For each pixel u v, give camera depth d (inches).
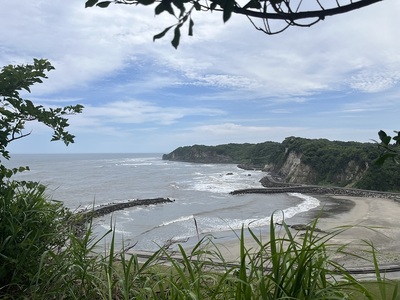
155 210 1779.0
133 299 89.2
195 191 2751.0
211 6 49.1
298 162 3779.5
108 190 2768.2
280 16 56.6
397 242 977.5
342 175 3176.7
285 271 74.8
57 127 143.5
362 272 509.7
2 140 132.8
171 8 44.7
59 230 132.5
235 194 2539.4
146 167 6412.4
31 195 137.1
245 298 72.2
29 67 137.0
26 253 110.5
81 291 102.4
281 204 2017.7
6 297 103.7
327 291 73.9
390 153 67.6
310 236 81.7
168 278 87.8
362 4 53.5
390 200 2084.2
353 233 1088.2
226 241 900.0
